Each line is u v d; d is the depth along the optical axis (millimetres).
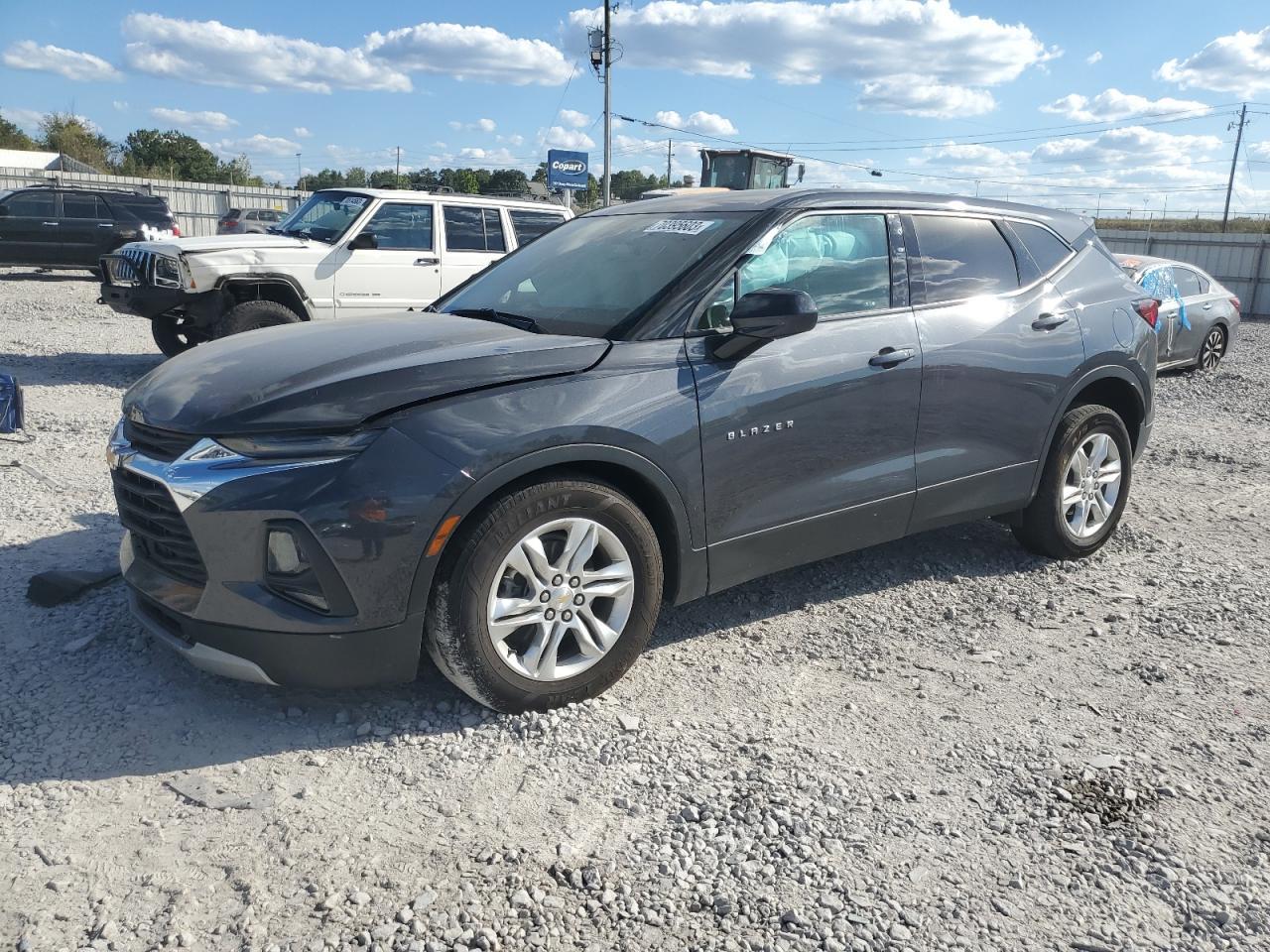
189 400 3236
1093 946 2377
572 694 3418
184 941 2311
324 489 2957
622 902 2484
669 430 3445
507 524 3139
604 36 32688
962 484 4438
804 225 4016
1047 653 4023
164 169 86062
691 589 3684
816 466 3893
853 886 2570
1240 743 3326
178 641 3219
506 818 2818
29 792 2857
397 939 2332
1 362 10633
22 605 4105
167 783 2932
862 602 4504
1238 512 6160
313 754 3113
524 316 3930
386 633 3059
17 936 2305
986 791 3006
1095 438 4969
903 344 4113
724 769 3100
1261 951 2369
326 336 3711
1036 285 4758
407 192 10602
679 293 3658
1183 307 12750
